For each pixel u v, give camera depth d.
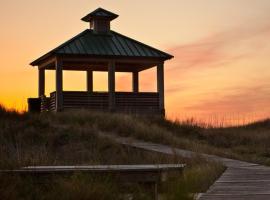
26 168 11.06
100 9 34.00
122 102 32.09
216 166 14.07
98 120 26.64
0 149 17.62
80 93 31.45
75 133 22.62
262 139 28.97
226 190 10.25
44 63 33.88
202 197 9.41
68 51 31.27
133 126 25.39
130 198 10.39
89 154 19.61
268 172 13.55
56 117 27.08
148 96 32.66
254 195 9.62
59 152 20.39
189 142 23.20
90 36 33.66
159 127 27.30
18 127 23.38
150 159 17.53
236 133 30.28
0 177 10.35
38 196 10.09
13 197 9.81
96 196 9.72
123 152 19.66
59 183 10.30
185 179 10.68
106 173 10.88
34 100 33.72
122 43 33.41
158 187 10.98
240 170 14.10
